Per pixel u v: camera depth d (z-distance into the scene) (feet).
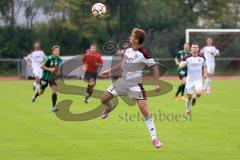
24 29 371.56
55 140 106.11
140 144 102.01
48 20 375.86
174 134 113.29
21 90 229.25
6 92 218.59
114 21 388.16
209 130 118.32
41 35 373.40
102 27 384.88
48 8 374.43
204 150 96.12
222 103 173.88
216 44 321.73
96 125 125.90
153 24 395.14
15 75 342.03
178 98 186.91
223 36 321.52
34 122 130.72
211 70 221.46
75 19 377.50
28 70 318.45
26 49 369.91
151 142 104.06
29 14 373.20
